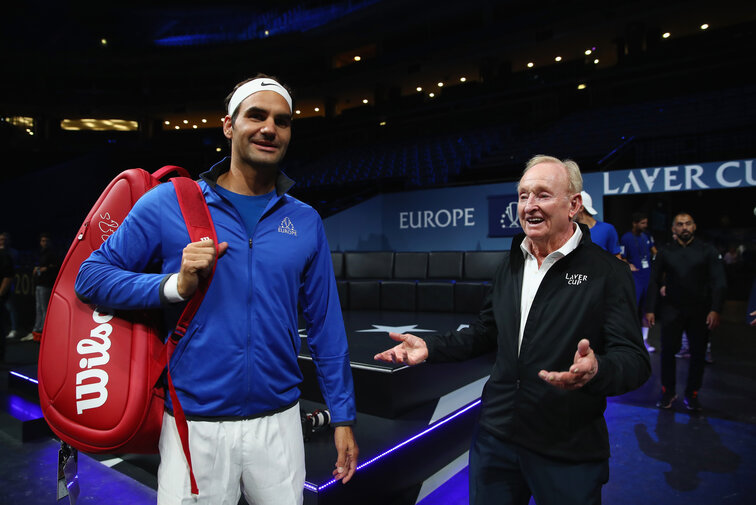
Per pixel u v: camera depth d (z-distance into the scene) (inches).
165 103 890.1
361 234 333.4
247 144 47.4
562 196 54.1
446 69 749.3
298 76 858.8
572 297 53.3
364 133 802.8
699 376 142.6
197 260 40.9
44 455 116.2
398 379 106.4
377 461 84.0
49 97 855.1
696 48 541.3
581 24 611.2
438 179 470.9
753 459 111.4
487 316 65.1
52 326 50.8
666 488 99.0
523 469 55.4
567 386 43.8
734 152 333.4
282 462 48.0
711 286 139.9
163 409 48.9
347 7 844.0
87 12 917.8
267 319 47.1
